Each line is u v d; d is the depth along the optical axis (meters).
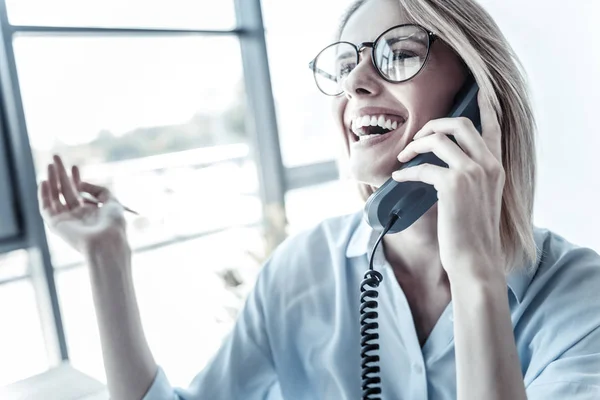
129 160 2.96
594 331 0.74
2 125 2.53
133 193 3.00
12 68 2.49
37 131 2.58
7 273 2.54
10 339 2.56
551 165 1.82
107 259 0.90
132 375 0.87
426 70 0.82
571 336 0.75
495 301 0.65
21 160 2.53
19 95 2.51
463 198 0.68
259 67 3.48
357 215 1.05
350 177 0.98
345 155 0.99
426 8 0.81
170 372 2.84
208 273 3.26
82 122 2.74
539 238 0.91
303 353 0.95
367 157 0.86
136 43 2.95
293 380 0.97
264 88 3.50
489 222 0.68
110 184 2.88
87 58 2.76
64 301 2.68
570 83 1.71
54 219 0.95
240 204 3.51
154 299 3.20
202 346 3.07
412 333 0.86
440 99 0.83
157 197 3.12
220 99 3.39
